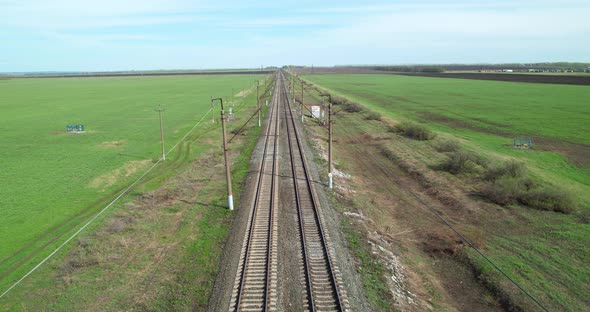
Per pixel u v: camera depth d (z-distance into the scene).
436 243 22.17
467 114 70.19
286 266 17.53
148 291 15.95
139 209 25.70
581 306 15.63
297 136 49.91
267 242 19.89
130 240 20.62
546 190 26.45
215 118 67.75
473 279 18.47
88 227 22.80
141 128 58.00
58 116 70.75
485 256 19.95
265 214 23.53
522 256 19.80
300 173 32.72
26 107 85.06
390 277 17.36
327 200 26.20
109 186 31.84
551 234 21.89
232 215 23.81
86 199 28.52
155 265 18.06
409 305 15.60
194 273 17.22
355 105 77.50
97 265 18.16
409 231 23.95
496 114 69.00
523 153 41.66
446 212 26.67
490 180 31.05
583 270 18.05
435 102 89.88
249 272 17.09
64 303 15.30
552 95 95.75
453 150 41.56
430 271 19.31
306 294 15.55
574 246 20.23
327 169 35.00
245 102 93.81
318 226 21.66
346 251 19.08
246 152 42.09
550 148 43.91
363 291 15.83
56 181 32.50
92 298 15.56
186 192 28.55
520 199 26.91
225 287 15.98
